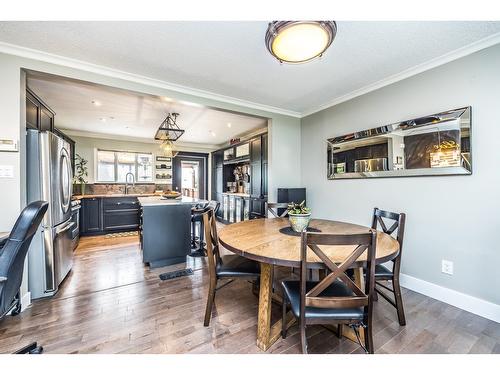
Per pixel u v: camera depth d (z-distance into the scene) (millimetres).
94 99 3203
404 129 2398
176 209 3152
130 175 5844
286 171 3750
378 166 2652
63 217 2471
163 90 2715
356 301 1216
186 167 7000
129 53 2078
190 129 5035
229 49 2010
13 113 1971
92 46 1970
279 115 3678
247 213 4988
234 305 2049
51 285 2182
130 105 3434
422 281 2264
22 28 1730
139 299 2143
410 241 2363
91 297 2176
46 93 2986
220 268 1813
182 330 1674
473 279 1926
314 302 1213
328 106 3354
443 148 2090
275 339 1556
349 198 3039
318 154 3549
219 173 6609
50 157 2203
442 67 2125
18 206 1969
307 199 3730
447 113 2061
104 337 1589
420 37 1824
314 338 1592
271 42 1589
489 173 1841
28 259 2059
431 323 1770
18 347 1489
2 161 1932
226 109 3178
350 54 2074
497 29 1724
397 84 2492
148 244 2975
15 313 1859
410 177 2363
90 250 3713
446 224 2094
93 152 5387
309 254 1324
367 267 1219
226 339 1575
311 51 1656
